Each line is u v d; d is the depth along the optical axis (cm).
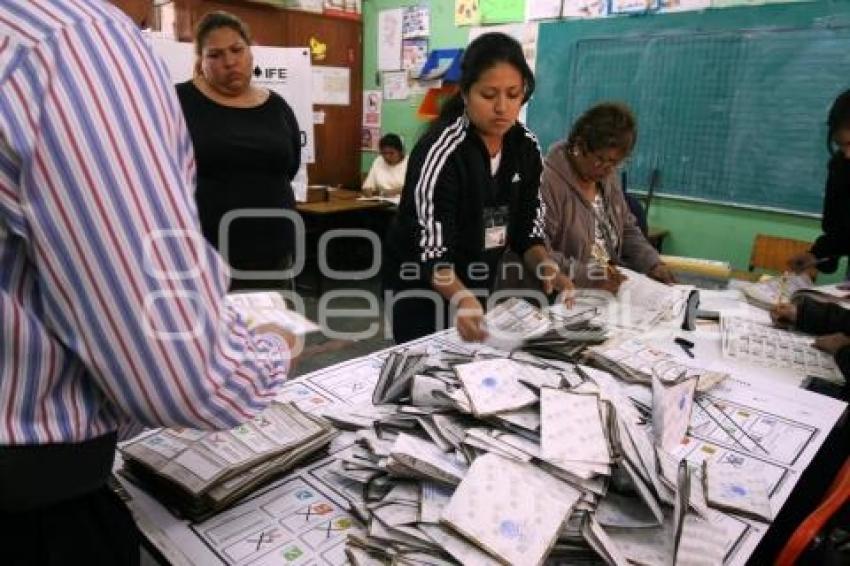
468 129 145
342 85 520
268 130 231
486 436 81
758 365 136
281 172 241
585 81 383
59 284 48
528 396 89
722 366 134
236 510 78
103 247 48
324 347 309
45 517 57
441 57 459
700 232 353
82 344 50
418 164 144
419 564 67
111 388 52
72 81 47
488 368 97
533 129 417
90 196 47
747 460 96
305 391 112
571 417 83
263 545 72
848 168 207
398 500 76
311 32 486
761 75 315
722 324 161
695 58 335
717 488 84
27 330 50
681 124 347
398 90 505
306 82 332
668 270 207
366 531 73
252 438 86
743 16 316
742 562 72
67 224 47
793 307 164
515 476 73
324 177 527
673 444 99
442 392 92
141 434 86
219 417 59
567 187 185
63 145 46
